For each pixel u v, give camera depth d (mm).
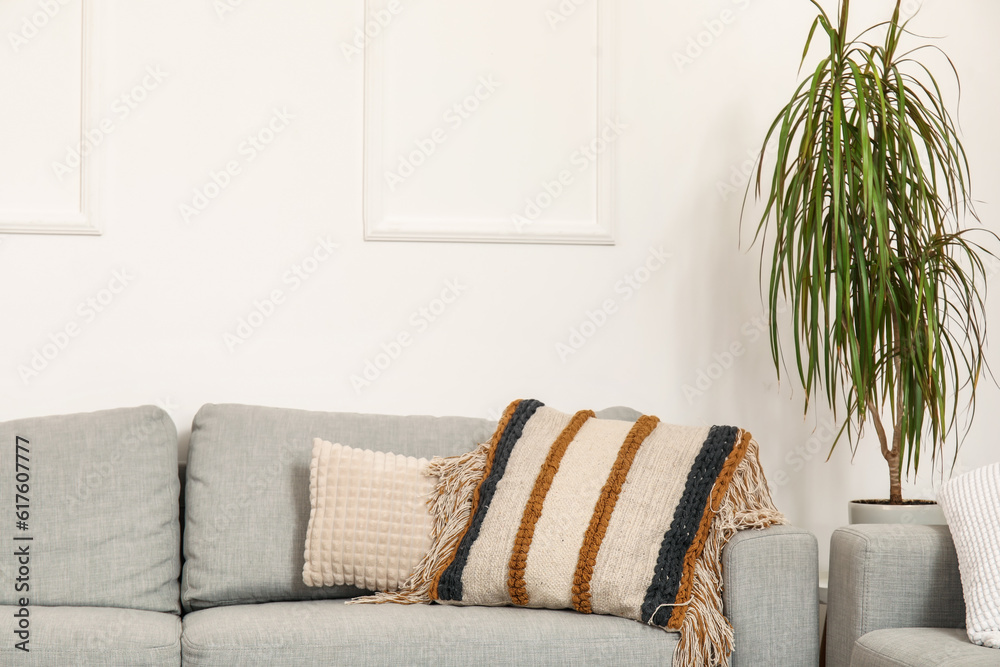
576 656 1712
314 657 1661
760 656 1780
